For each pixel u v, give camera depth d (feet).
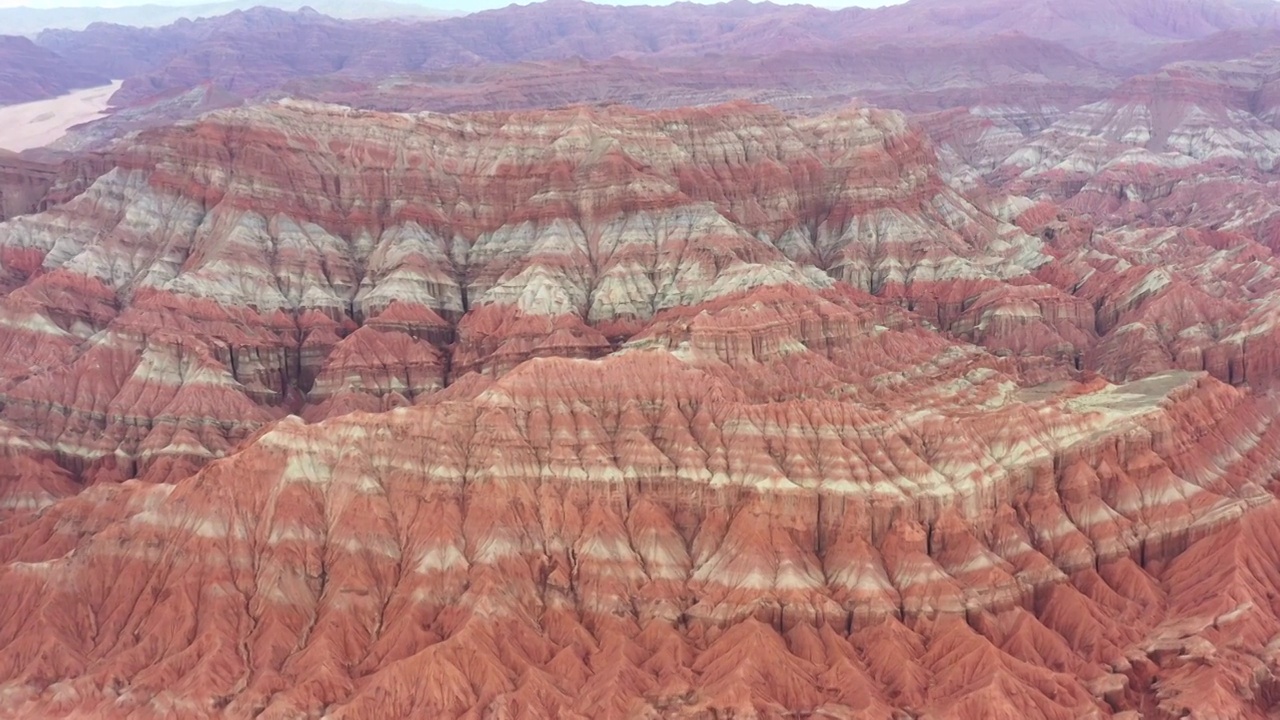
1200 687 328.29
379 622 371.35
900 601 365.81
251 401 549.95
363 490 393.70
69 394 536.83
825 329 516.32
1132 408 431.84
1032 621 358.84
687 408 416.46
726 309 508.53
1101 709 328.70
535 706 331.77
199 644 357.82
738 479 392.47
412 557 382.01
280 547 382.01
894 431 405.18
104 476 505.66
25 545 422.00
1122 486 404.16
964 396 485.97
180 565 382.01
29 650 360.89
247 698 342.44
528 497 392.47
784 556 374.43
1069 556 384.27
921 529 379.76
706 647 359.25
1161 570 391.04
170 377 542.57
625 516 392.47
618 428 411.13
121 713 339.57
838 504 382.42
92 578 386.11
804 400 419.95
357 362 571.69
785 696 335.47
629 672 343.87
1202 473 417.28
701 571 380.17
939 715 322.75
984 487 388.78
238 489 396.16
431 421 407.03
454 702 333.83
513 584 373.61
